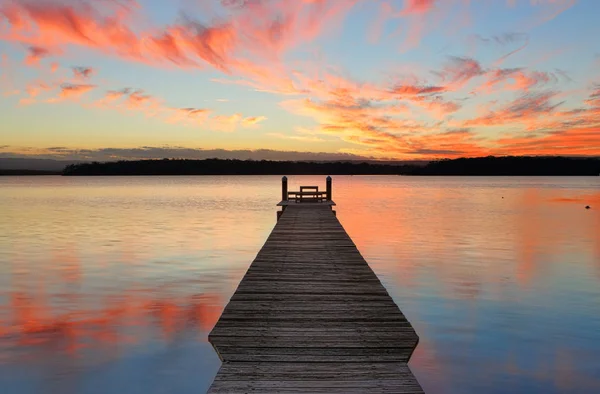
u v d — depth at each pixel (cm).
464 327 1020
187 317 1104
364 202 5778
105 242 2312
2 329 1012
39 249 2088
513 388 742
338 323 616
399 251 2048
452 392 731
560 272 1591
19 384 763
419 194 8156
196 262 1786
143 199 6456
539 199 6412
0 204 5353
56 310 1153
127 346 925
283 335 572
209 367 833
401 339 560
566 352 877
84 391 741
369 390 434
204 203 5516
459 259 1847
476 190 10194
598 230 2836
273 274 901
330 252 1132
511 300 1235
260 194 8050
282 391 431
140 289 1362
